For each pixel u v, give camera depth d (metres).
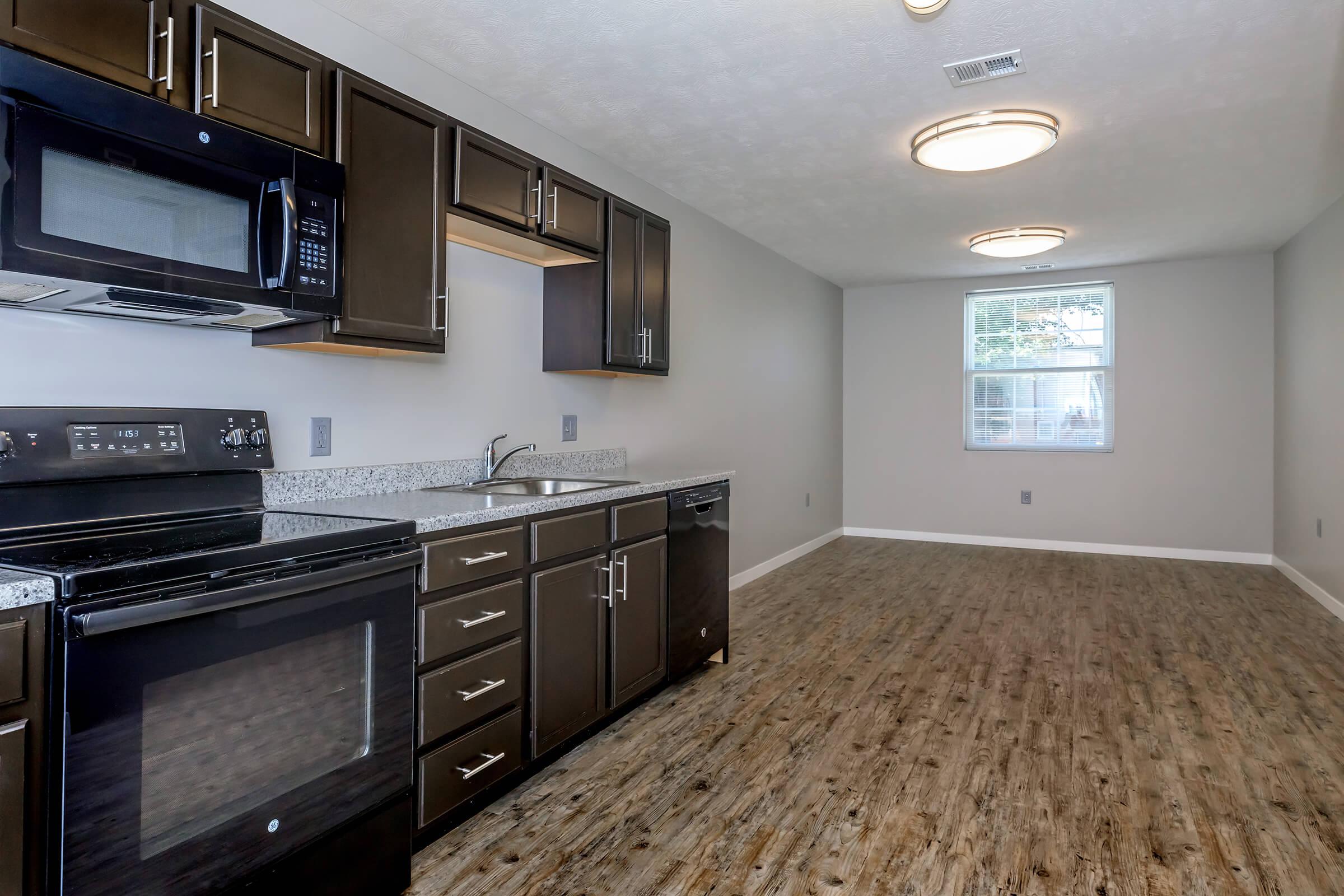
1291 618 4.01
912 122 3.04
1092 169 3.57
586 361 3.08
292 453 2.17
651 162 3.51
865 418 6.74
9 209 1.27
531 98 2.81
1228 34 2.33
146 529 1.64
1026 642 3.62
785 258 5.50
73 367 1.69
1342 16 2.22
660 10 2.22
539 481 2.96
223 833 1.36
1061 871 1.81
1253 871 1.80
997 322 6.27
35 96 1.30
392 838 1.72
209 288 1.58
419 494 2.41
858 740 2.54
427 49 2.46
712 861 1.86
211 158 1.58
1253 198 4.02
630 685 2.67
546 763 2.37
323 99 1.92
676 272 4.13
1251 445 5.46
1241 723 2.66
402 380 2.53
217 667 1.35
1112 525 5.90
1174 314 5.66
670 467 3.67
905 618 4.06
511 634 2.13
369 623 1.65
